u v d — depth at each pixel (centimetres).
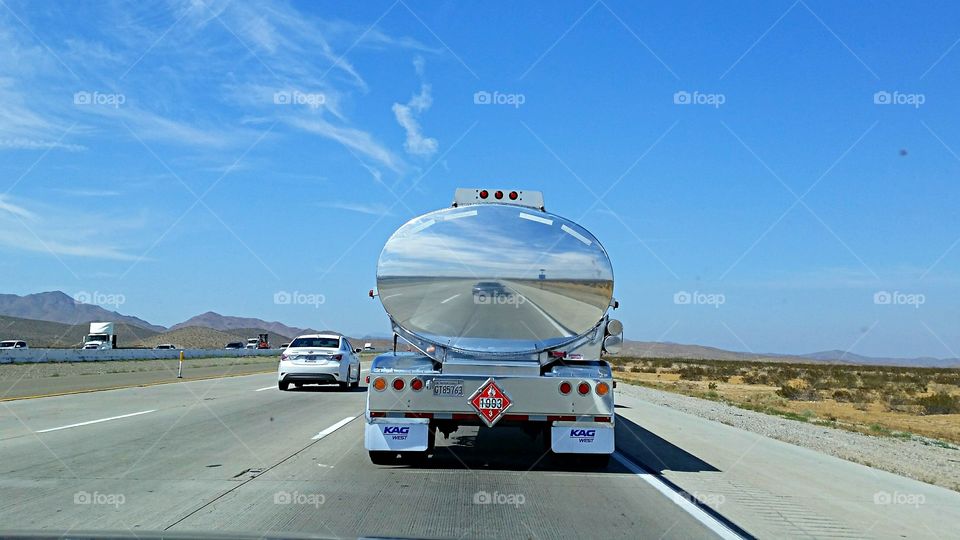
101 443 1180
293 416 1647
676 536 683
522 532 677
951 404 3300
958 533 736
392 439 959
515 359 1002
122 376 3409
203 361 6100
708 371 7506
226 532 612
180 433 1318
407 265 1011
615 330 1029
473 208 1025
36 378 3167
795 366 11675
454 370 986
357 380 2750
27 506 731
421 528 673
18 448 1116
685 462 1146
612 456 1166
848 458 1377
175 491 815
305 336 2631
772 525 741
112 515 695
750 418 2192
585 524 716
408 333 1005
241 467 979
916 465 1350
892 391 4681
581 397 956
